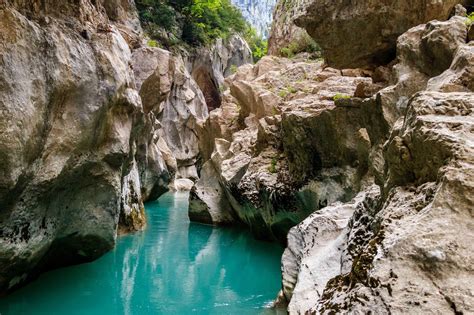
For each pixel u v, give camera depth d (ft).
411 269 7.50
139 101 29.43
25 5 20.47
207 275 30.45
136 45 55.47
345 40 28.55
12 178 17.95
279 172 37.14
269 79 56.03
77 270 28.66
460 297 6.86
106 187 26.94
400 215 8.99
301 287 15.29
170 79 55.06
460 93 10.93
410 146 9.97
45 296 23.76
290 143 34.50
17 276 22.90
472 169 7.95
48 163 21.07
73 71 21.90
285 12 77.00
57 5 23.06
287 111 34.73
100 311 22.59
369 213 14.05
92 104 23.12
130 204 42.50
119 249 35.91
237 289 27.32
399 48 23.44
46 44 20.36
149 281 28.50
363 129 25.85
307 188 31.91
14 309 21.74
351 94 35.58
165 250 36.99
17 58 18.37
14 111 17.75
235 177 42.98
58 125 21.49
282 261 19.76
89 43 24.17
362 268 8.49
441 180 8.27
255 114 52.85
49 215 23.02
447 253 7.35
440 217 7.80
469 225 7.55
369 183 24.80
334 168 29.71
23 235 21.06
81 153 23.41
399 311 7.09
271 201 36.19
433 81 17.25
